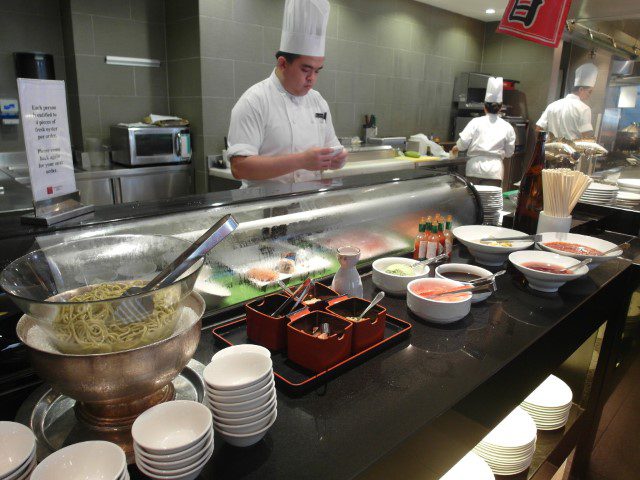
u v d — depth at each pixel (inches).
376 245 61.9
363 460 28.7
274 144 94.3
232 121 92.0
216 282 45.6
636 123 172.1
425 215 69.6
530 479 54.9
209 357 39.0
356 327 39.1
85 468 24.4
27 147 38.1
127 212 46.3
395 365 39.7
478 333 46.0
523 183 78.1
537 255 61.3
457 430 36.2
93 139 155.6
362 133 222.8
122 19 159.0
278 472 27.7
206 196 55.0
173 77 171.6
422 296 48.0
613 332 73.8
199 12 153.3
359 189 64.7
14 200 110.2
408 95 240.5
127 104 166.9
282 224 52.3
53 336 26.7
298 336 37.3
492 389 39.7
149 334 27.7
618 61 183.6
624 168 125.6
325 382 36.8
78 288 32.8
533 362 46.2
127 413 30.3
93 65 156.0
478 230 71.6
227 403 28.0
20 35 148.4
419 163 199.9
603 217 93.0
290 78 89.4
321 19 83.4
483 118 196.2
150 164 157.6
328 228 56.5
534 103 259.3
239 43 166.1
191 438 27.0
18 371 33.5
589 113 188.7
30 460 24.8
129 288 31.8
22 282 30.2
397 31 223.9
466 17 258.7
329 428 31.6
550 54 248.7
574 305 53.4
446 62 255.9
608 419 91.6
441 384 37.2
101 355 25.5
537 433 62.9
